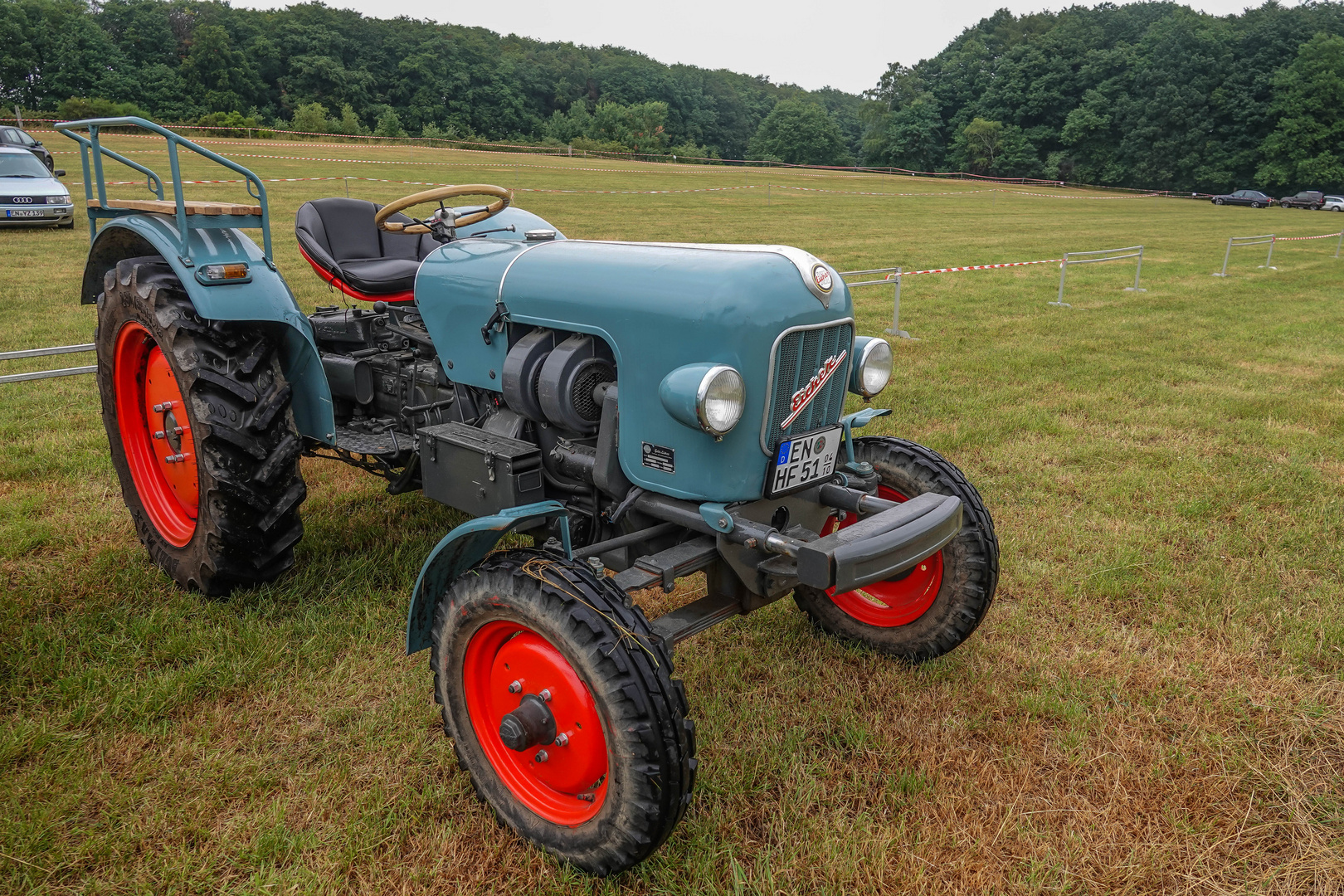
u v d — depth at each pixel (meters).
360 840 2.15
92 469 4.54
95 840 2.12
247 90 84.00
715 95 114.38
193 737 2.54
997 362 7.56
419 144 57.41
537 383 2.65
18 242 12.77
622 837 1.97
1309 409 6.18
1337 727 2.65
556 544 2.31
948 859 2.14
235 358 3.10
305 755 2.49
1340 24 70.94
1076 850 2.17
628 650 1.95
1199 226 28.61
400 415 3.59
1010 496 4.51
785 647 3.12
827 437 2.50
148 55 82.25
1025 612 3.35
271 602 3.23
